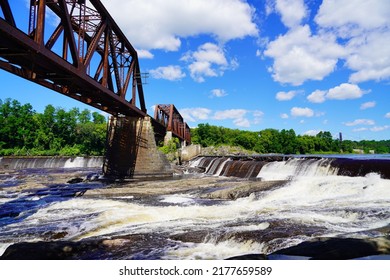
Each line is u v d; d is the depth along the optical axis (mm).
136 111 33344
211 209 15086
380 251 7648
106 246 9727
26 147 89750
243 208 14992
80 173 44125
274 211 13734
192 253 9070
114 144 35812
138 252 9180
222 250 9320
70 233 12164
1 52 13977
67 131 100438
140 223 13023
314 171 23344
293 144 145625
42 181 32344
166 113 68875
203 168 42500
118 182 31500
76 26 20953
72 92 22328
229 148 119375
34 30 13602
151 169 35094
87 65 19094
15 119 90188
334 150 149750
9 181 34500
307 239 9359
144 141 35719
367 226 10703
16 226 13664
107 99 25906
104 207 16844
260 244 9281
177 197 19703
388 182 16344
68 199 19969
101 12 21219
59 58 15039
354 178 18938
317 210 13391
